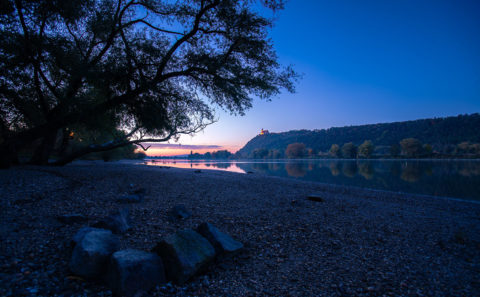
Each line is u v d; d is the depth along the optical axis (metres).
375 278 3.77
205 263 3.78
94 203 7.18
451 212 9.87
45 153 16.44
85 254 3.29
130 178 12.63
